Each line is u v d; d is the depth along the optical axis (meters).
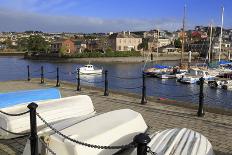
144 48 142.12
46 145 4.85
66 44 133.88
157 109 10.17
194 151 4.50
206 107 10.12
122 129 5.44
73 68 84.44
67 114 7.50
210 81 43.50
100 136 5.00
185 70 57.22
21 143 6.70
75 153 4.59
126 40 141.25
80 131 5.12
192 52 140.75
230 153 6.26
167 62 113.25
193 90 42.84
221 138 7.20
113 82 54.34
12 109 7.18
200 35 166.75
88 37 170.12
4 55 152.38
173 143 4.71
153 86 47.03
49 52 131.25
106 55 115.81
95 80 57.03
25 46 175.38
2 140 6.78
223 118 9.02
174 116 9.23
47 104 7.79
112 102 11.38
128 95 12.82
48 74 66.75
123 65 99.94
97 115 6.05
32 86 16.00
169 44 169.38
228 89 41.41
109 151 5.03
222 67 61.41
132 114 6.14
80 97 8.53
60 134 4.73
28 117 6.81
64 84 16.64
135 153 4.78
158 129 7.88
